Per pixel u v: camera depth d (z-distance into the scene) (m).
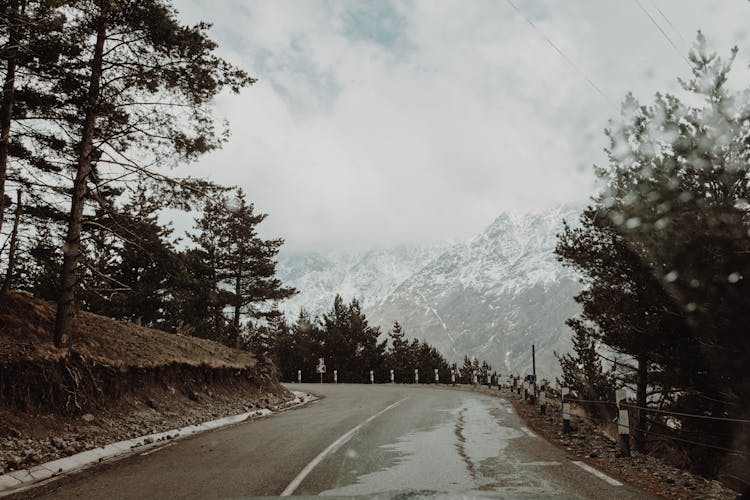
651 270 11.64
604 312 13.12
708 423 12.16
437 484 7.04
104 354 14.66
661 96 12.00
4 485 7.41
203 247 37.00
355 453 9.77
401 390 32.78
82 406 12.51
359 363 67.56
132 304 26.25
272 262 38.28
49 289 16.73
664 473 8.01
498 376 49.94
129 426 12.91
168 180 13.93
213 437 12.42
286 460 9.07
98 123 14.74
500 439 11.66
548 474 7.74
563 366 21.31
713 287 9.84
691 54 11.38
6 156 12.60
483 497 5.95
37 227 14.85
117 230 15.91
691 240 9.74
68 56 12.63
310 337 70.06
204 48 13.90
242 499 6.31
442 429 13.41
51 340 13.34
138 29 13.27
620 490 6.69
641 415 12.97
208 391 19.30
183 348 20.02
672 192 11.40
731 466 11.02
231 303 36.19
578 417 17.91
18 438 10.02
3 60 11.43
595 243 13.37
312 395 29.78
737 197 11.02
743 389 10.56
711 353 10.45
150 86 13.62
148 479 7.74
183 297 27.80
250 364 24.59
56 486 7.39
